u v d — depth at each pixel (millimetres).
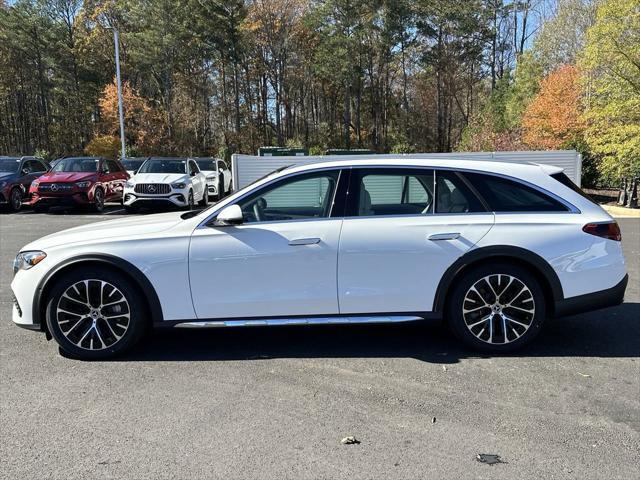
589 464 2844
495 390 3750
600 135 15938
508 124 30281
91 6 51438
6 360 4352
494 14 46719
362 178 4434
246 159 15258
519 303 4371
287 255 4246
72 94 52750
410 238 4266
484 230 4293
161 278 4250
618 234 4465
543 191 4457
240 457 2914
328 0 44438
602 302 4379
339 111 58406
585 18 31250
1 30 49250
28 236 11266
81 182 16016
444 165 4473
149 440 3092
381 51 47688
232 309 4301
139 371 4121
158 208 16672
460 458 2902
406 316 4352
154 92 52844
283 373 4070
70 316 4324
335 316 4340
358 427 3240
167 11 45344
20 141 58875
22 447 3027
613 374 4020
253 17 47250
